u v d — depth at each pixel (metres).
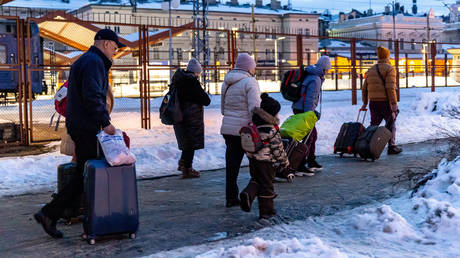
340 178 7.46
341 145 9.19
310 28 89.56
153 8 78.56
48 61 36.25
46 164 8.50
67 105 4.77
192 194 6.61
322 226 4.99
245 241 4.54
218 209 5.79
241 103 5.77
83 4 75.50
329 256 3.72
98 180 4.41
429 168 7.65
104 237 4.67
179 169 7.70
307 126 7.32
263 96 5.22
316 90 7.59
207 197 6.43
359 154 9.06
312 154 7.99
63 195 4.66
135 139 11.58
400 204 5.64
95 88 4.56
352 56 21.23
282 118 16.08
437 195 5.36
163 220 5.33
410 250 4.13
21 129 11.34
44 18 11.35
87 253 4.30
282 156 5.19
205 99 7.50
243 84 5.73
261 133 5.14
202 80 33.16
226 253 3.91
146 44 13.40
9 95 30.69
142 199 6.33
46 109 23.52
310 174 7.65
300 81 7.73
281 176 7.12
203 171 8.26
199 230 4.95
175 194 6.61
